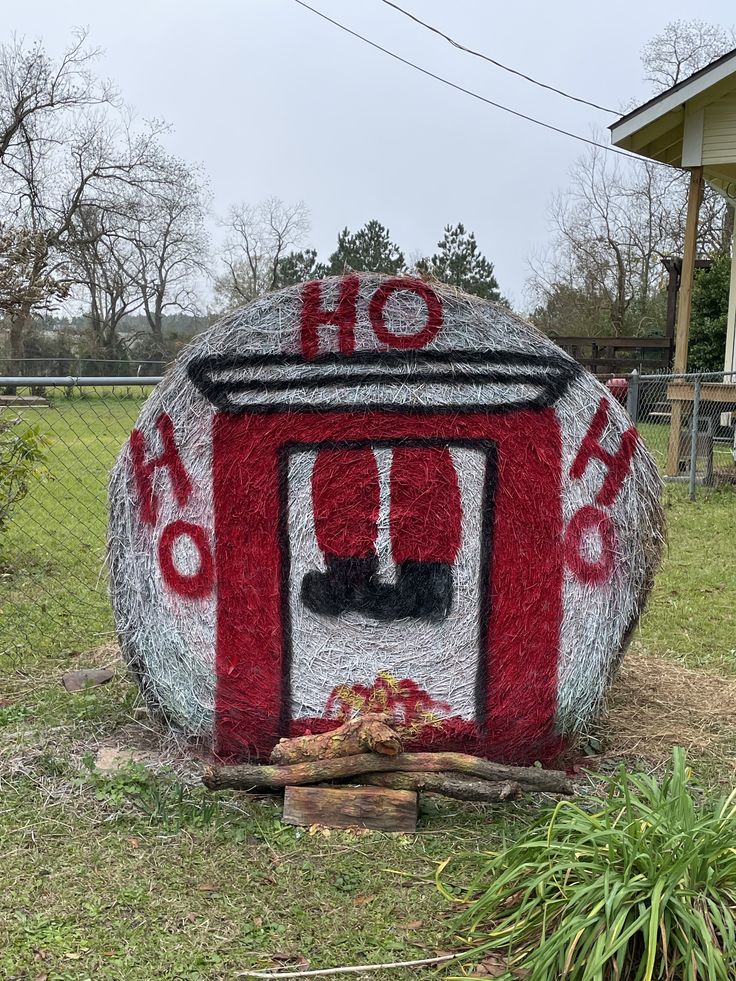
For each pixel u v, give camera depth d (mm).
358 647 3580
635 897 2340
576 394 3467
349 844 3082
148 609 3611
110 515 3627
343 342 3498
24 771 3500
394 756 3191
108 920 2674
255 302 3502
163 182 36781
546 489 3486
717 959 2180
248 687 3600
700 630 5527
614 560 3484
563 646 3510
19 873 2891
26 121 33875
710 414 12070
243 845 3076
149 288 39906
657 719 4148
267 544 3574
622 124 11305
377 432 3525
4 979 2406
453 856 3004
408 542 3549
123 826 3178
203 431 3553
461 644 3551
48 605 5781
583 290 37062
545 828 2771
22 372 30219
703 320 21016
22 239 11273
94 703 4137
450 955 2549
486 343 3477
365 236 36562
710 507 9445
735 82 10812
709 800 3230
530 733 3562
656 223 36531
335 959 2531
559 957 2316
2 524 6484
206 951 2549
